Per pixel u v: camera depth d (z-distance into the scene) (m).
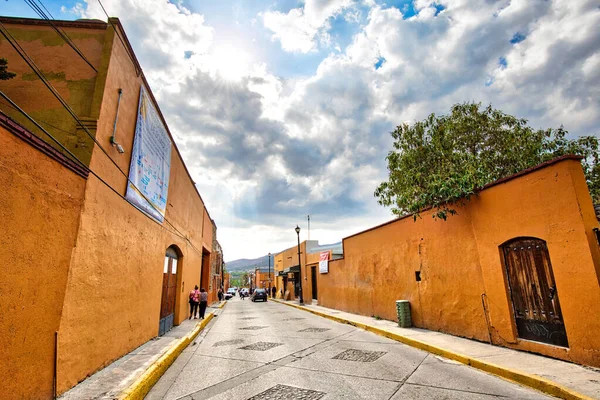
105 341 6.51
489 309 8.01
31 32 6.90
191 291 17.34
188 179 16.02
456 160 13.28
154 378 6.04
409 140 15.23
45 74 6.58
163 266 11.20
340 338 10.25
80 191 5.55
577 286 5.93
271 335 11.20
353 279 17.16
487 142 14.20
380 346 8.79
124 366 6.55
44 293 4.57
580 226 5.93
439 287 10.05
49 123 6.13
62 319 4.96
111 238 6.78
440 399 4.68
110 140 6.72
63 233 5.04
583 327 5.80
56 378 4.75
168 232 11.84
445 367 6.48
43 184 4.57
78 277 5.43
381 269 14.05
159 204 10.44
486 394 4.87
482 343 8.09
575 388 4.69
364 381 5.66
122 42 7.36
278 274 41.47
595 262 5.73
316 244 30.75
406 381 5.60
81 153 5.93
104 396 4.79
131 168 7.86
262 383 5.76
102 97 6.41
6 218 3.87
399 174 15.05
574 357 5.92
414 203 10.71
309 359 7.44
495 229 7.85
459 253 9.19
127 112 7.67
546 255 6.68
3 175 3.83
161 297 11.09
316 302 25.70
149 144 9.27
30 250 4.29
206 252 27.16
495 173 13.49
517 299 7.35
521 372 5.51
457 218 9.30
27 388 4.16
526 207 7.02
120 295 7.30
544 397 4.73
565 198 6.21
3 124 3.80
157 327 10.53
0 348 3.72
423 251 10.95
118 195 7.12
